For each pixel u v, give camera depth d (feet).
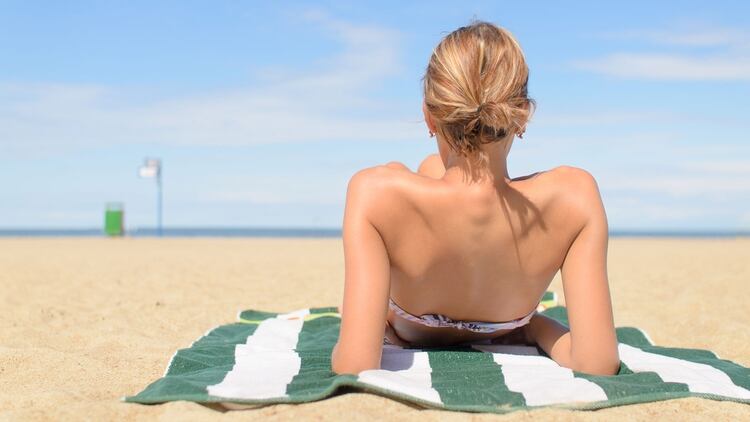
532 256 8.07
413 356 8.93
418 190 7.64
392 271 8.23
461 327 9.09
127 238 85.05
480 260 7.99
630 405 7.24
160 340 12.76
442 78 7.34
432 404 6.98
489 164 7.59
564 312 14.51
